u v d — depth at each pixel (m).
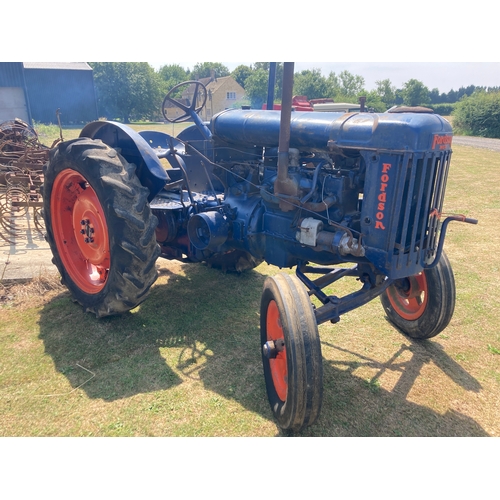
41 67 35.94
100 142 3.38
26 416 2.67
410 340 3.62
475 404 2.86
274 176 3.17
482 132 34.66
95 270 4.11
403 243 2.54
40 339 3.50
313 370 2.34
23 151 8.70
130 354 3.34
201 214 3.45
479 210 8.04
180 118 4.31
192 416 2.71
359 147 2.55
